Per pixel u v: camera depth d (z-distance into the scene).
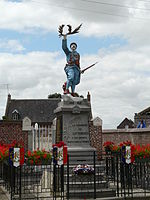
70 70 13.85
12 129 22.16
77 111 12.91
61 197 9.85
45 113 52.34
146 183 12.34
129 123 60.56
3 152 12.36
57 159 9.82
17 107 52.97
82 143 12.88
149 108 34.72
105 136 27.73
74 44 14.15
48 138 21.17
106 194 10.60
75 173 11.01
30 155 11.41
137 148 12.96
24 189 10.91
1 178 14.59
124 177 11.27
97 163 12.88
